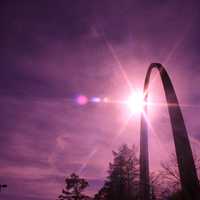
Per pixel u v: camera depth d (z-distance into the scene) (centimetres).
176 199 1476
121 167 4497
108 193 4400
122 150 4681
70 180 6312
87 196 6150
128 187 4228
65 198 6159
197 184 1055
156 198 1812
